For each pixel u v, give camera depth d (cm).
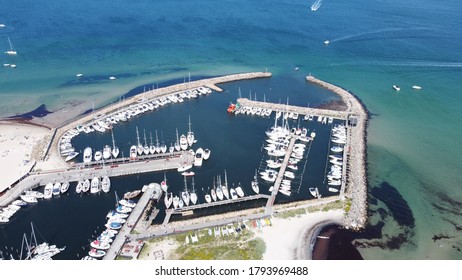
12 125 14188
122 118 14700
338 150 12862
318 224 9450
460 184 11656
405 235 9494
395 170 12194
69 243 8925
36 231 9294
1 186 10575
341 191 10700
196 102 16638
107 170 11375
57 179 10906
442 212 10419
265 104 16412
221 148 13012
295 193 10738
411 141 14000
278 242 8806
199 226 9112
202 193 10688
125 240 8662
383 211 10288
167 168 11662
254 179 11312
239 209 10094
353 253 8781
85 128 13950
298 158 12412
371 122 15350
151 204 10150
